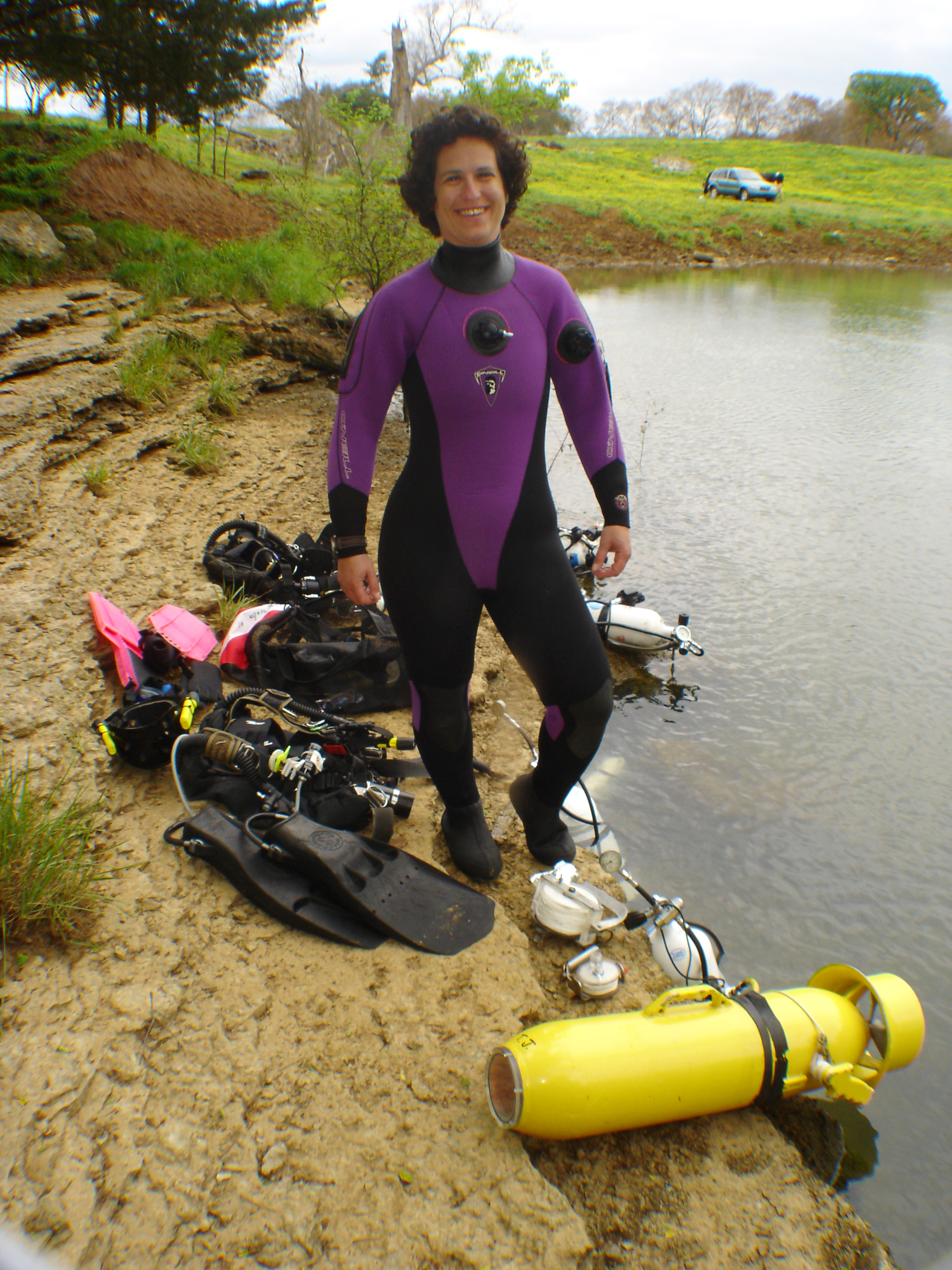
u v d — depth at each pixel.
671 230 28.36
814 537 6.33
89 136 13.88
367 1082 1.98
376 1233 1.70
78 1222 1.60
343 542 2.29
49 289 8.98
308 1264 1.63
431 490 2.28
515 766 3.49
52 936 2.16
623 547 2.41
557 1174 1.92
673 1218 1.86
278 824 2.45
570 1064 1.84
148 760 2.83
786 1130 2.24
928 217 34.62
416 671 2.40
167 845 2.55
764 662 4.67
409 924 2.38
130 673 3.17
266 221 13.69
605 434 2.38
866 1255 1.86
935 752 3.94
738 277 24.39
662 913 2.53
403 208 9.88
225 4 12.73
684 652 4.59
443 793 2.66
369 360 2.21
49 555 3.92
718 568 5.82
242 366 8.22
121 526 4.59
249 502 5.58
